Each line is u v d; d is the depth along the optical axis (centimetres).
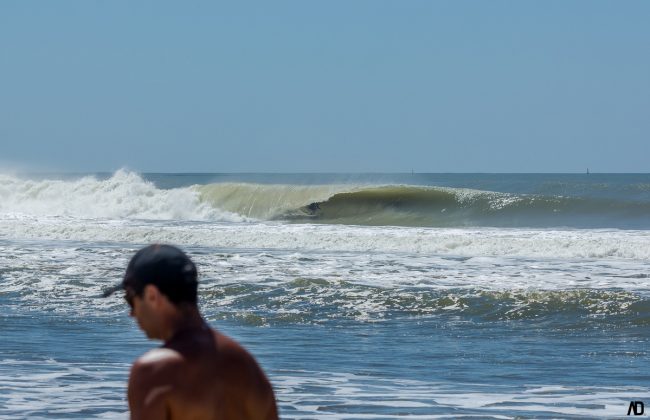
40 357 1991
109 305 2817
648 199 11144
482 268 3744
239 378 526
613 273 3584
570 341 2294
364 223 7519
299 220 7706
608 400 1576
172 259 538
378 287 3070
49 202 7988
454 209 7712
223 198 8019
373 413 1448
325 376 1808
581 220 7438
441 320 2603
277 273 3462
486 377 1817
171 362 516
